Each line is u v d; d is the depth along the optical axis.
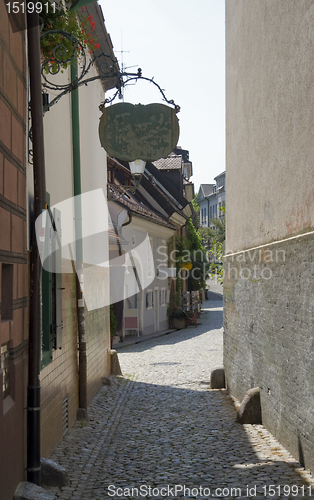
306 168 6.39
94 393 10.98
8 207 4.54
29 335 5.19
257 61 8.77
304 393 6.29
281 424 7.33
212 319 34.31
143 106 6.45
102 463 6.54
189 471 6.14
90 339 10.45
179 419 9.12
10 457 4.46
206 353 18.17
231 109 11.08
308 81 6.27
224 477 5.84
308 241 6.18
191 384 12.61
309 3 6.19
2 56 4.41
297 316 6.60
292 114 6.91
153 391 11.79
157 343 22.16
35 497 4.65
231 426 8.52
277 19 7.53
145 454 6.96
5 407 4.38
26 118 5.39
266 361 8.30
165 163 33.94
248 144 9.56
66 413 7.84
